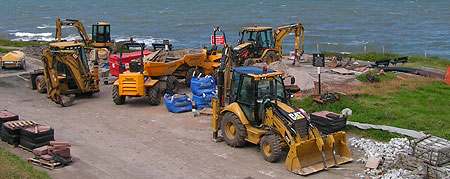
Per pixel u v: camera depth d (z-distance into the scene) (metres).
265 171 11.38
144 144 13.47
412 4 124.50
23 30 86.75
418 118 15.30
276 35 26.77
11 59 26.34
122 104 18.59
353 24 84.69
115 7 139.12
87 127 15.25
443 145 10.87
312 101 17.23
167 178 10.94
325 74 24.08
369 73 23.23
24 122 13.48
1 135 13.68
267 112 12.19
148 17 106.88
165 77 19.67
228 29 81.19
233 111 12.95
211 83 17.97
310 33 72.88
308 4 132.25
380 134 13.98
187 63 21.14
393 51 55.25
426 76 22.73
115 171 11.35
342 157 12.12
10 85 22.41
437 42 61.47
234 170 11.45
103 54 30.39
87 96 20.17
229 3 143.12
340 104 16.95
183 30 81.88
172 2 152.50
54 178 10.80
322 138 11.89
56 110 17.61
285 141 11.77
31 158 11.96
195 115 16.64
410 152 11.10
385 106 17.00
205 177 11.01
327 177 11.05
